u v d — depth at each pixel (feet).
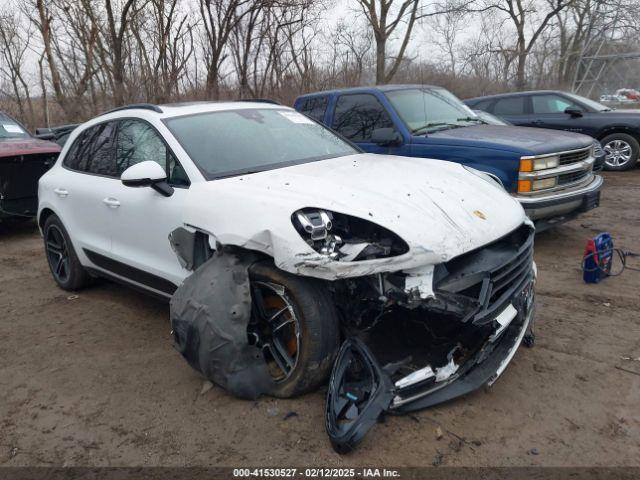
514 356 12.15
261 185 11.33
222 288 10.35
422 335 10.61
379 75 62.28
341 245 9.85
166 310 16.22
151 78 50.31
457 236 10.00
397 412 9.62
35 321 16.06
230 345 10.16
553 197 18.90
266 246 10.08
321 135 15.71
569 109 35.83
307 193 10.67
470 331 10.05
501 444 9.34
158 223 12.92
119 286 18.63
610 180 34.40
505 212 11.60
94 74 55.83
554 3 81.56
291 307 10.19
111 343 14.16
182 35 52.90
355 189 10.94
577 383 11.01
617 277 16.96
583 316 14.12
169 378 12.15
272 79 55.77
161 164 13.34
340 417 9.34
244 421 10.27
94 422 10.73
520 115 38.09
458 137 20.86
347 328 10.50
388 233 9.79
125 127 15.21
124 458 9.61
